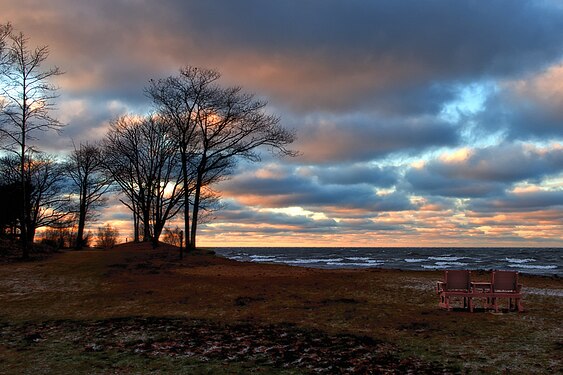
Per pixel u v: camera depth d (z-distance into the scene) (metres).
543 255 115.69
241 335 12.33
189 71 39.41
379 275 25.44
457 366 9.15
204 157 40.38
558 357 9.63
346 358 9.91
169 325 13.80
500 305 16.25
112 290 20.91
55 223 55.66
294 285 21.83
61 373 9.02
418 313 14.95
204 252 38.75
